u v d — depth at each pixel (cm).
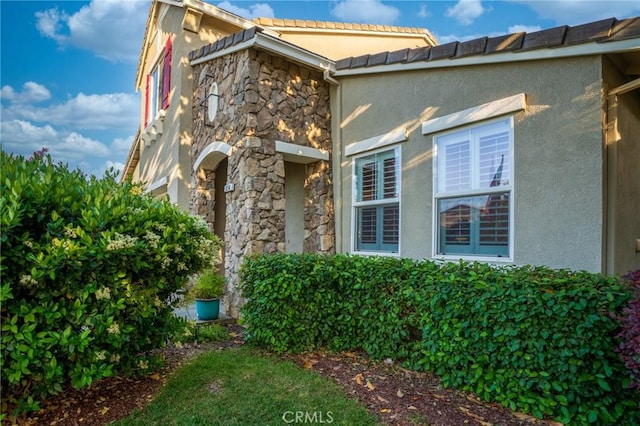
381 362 482
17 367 299
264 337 525
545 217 466
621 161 443
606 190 429
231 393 392
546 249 463
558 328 330
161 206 440
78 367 337
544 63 475
